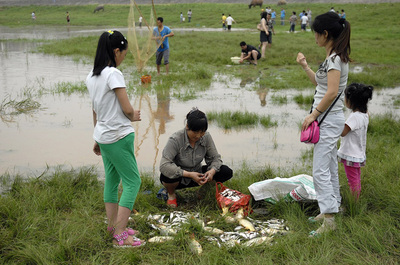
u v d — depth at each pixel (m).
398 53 16.14
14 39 23.84
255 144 6.20
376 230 3.43
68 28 35.69
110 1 60.88
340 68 3.37
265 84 10.73
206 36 23.56
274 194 4.12
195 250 3.20
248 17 39.06
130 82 10.88
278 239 3.34
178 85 10.59
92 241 3.35
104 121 3.23
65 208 3.99
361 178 4.51
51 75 11.95
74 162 5.39
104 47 3.21
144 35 13.98
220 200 4.00
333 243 3.29
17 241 3.28
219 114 7.61
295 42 20.05
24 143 6.09
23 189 4.26
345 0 46.06
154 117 7.62
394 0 43.19
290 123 7.31
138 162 5.45
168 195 4.27
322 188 3.53
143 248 3.33
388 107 8.28
